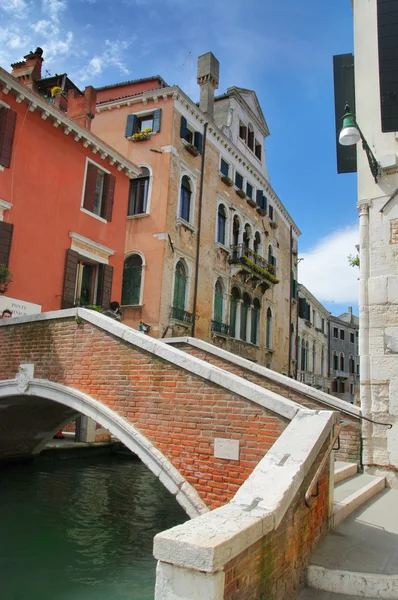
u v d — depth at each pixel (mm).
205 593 2457
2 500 9766
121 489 11062
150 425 6070
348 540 4578
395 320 7914
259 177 25453
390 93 7914
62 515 8953
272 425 5152
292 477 3650
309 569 3908
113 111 19672
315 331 38188
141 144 18750
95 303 14602
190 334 18656
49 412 11094
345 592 3752
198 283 19562
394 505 6070
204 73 22281
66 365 7309
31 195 12578
